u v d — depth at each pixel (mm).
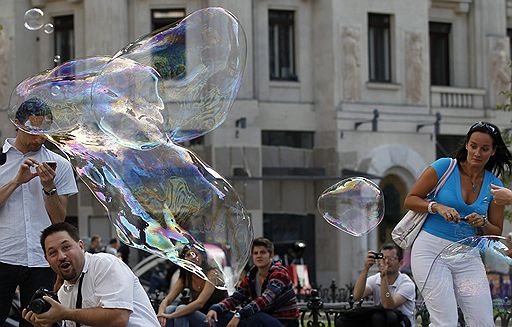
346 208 15117
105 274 10211
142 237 12430
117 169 12469
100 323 10094
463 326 11352
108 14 43062
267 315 15453
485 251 11258
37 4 44594
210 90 13211
